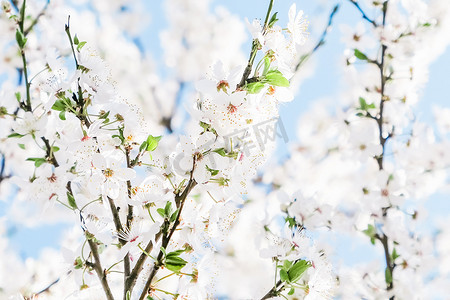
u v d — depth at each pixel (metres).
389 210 1.17
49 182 0.94
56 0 1.30
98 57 0.95
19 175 1.00
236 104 0.92
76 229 1.24
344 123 1.24
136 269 0.93
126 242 0.94
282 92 0.95
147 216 0.95
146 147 0.95
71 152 0.94
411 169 1.21
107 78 0.95
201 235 0.95
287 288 0.96
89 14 1.82
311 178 1.63
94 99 0.94
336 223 1.12
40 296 1.14
